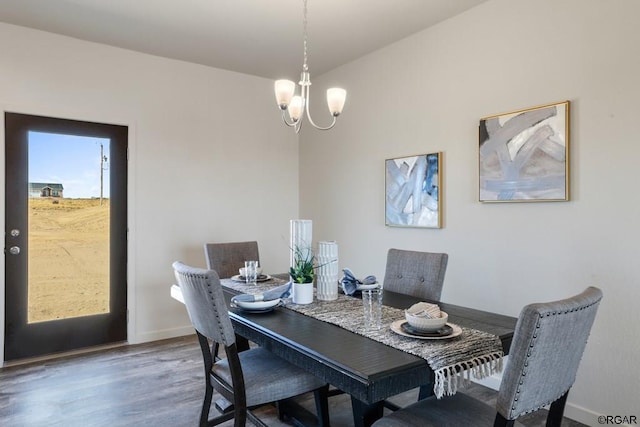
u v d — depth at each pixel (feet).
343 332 5.57
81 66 11.48
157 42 11.60
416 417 5.06
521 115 8.68
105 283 12.00
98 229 11.87
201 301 5.81
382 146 12.06
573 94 7.95
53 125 11.18
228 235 13.98
